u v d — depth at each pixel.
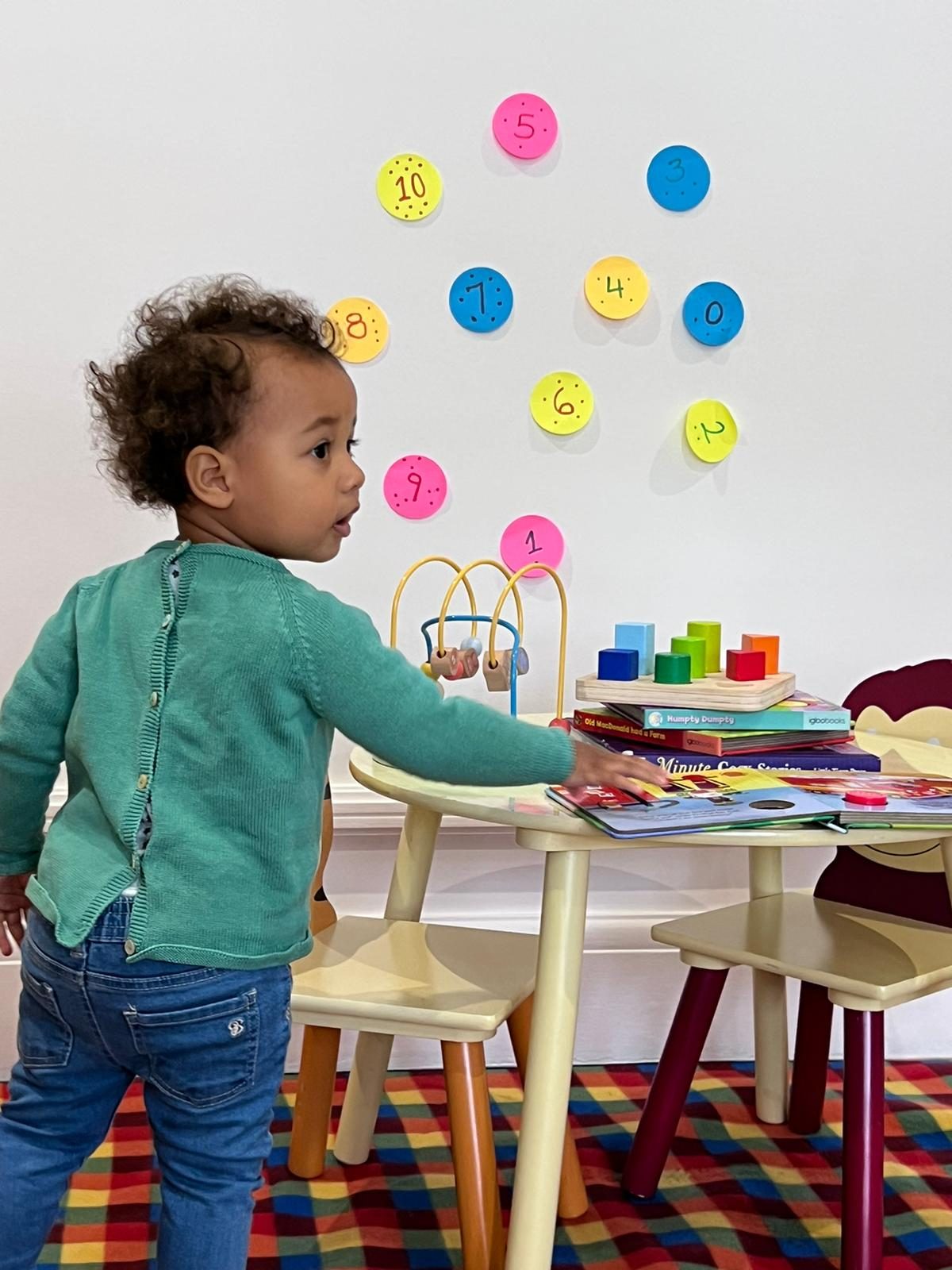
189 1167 0.97
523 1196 1.10
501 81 1.61
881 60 1.67
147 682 0.95
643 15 1.62
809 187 1.67
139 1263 1.23
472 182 1.62
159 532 1.62
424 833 1.42
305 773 0.96
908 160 1.68
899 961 1.25
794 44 1.65
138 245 1.58
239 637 0.93
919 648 1.75
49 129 1.56
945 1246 1.29
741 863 1.75
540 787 1.17
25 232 1.57
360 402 1.63
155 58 1.57
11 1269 1.00
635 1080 1.67
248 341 0.98
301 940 0.98
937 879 1.39
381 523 1.65
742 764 1.21
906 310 1.70
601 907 1.74
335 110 1.59
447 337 1.63
